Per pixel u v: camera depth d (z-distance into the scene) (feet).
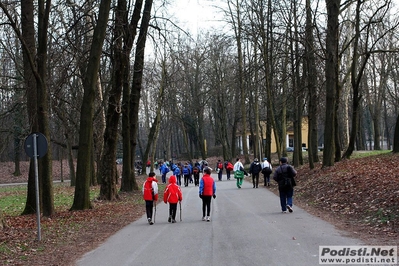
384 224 33.32
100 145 109.19
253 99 148.46
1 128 81.41
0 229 37.70
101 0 53.47
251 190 79.00
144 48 82.48
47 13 47.93
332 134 77.41
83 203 54.90
